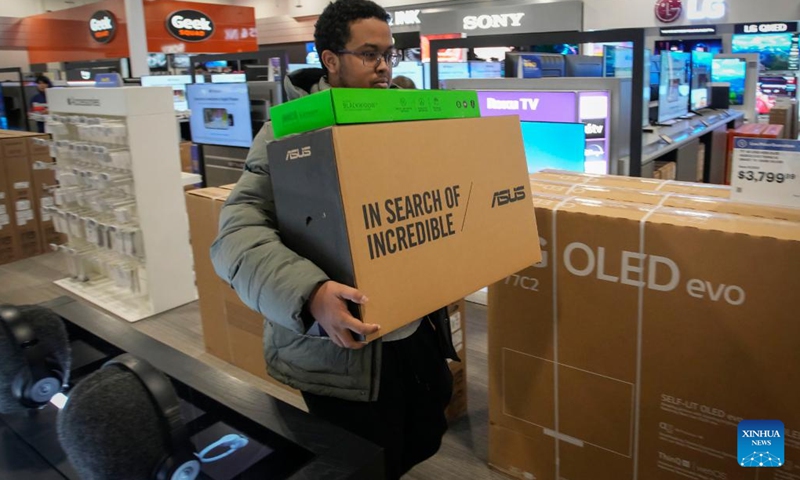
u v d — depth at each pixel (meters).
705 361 1.40
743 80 7.11
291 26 14.16
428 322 1.43
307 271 0.98
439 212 1.11
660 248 1.41
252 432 0.85
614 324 1.53
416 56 8.12
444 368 1.48
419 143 1.08
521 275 1.68
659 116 4.64
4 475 0.76
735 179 1.52
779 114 6.16
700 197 1.62
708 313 1.38
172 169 3.46
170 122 3.41
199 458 0.76
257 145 1.24
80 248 4.04
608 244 1.49
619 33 3.01
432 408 1.47
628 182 1.85
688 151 4.59
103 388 0.64
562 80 3.25
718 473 1.44
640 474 1.58
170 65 8.75
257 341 2.65
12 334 0.83
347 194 0.97
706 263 1.35
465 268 1.16
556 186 1.83
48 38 9.02
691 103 5.74
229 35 8.59
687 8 9.39
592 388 1.62
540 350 1.70
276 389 2.59
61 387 0.90
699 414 1.44
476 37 3.57
